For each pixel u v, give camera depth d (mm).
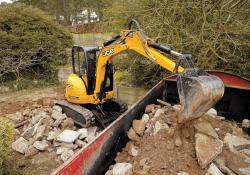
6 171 3459
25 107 6434
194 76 2516
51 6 20953
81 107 5238
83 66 5398
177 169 2340
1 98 7707
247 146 2641
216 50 5266
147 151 2725
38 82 9391
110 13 7023
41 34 9414
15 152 4395
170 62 3189
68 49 10641
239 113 3951
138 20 6594
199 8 5543
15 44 8797
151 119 3354
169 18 5895
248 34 5211
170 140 2725
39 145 4445
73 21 21078
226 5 5305
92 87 5176
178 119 2590
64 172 2025
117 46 4387
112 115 5336
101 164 2654
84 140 4613
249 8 5484
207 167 2316
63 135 4523
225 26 5113
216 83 2434
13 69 8844
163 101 4176
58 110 5535
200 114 2561
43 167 3969
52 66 9812
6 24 9172
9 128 3445
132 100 6617
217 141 2514
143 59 6367
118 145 3025
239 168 2287
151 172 2359
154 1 6145
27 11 9719
